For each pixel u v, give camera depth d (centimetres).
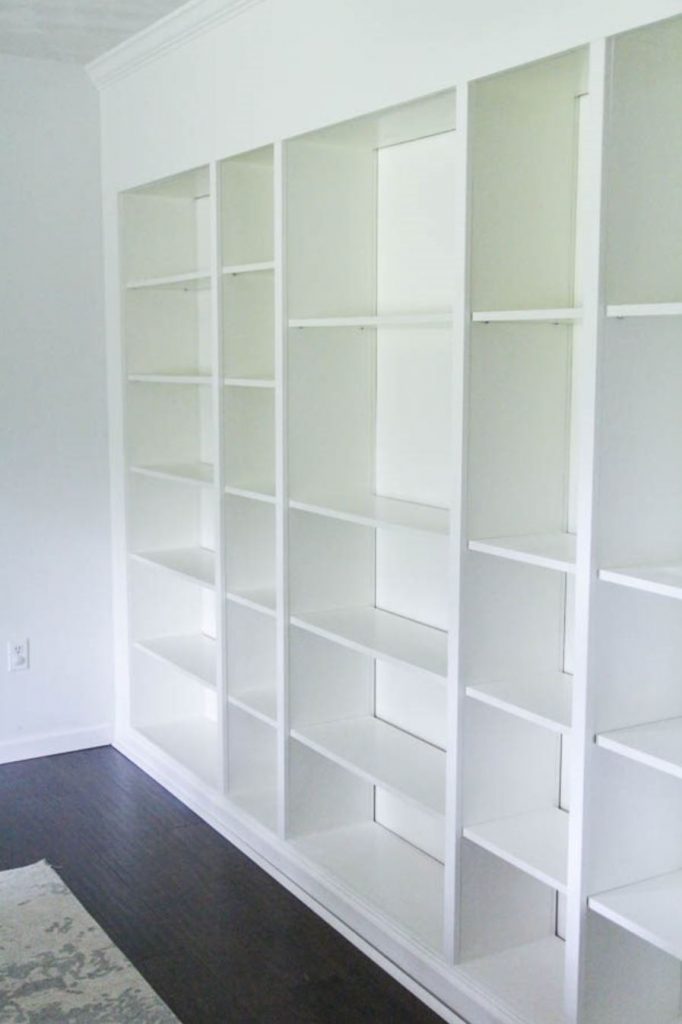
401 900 309
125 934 316
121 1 340
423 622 328
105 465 448
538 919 288
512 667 272
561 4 223
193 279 383
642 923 226
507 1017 260
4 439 426
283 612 335
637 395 228
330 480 335
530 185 258
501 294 257
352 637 312
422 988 288
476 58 245
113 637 458
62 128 422
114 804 404
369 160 329
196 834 380
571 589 275
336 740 332
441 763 314
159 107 385
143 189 412
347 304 331
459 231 252
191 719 455
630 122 220
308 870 332
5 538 431
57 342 432
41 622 443
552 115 258
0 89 409
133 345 430
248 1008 283
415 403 322
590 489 226
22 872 350
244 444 368
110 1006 281
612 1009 248
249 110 331
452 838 271
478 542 259
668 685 242
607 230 220
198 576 394
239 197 358
